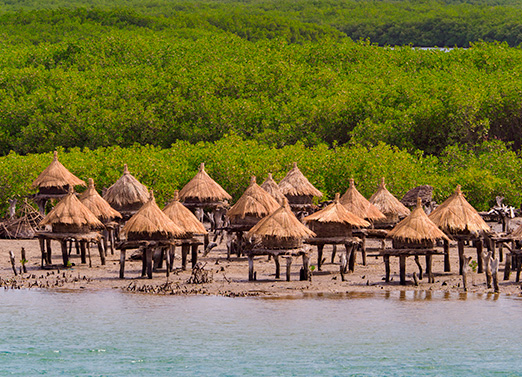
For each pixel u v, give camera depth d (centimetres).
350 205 10450
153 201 9194
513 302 7925
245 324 7194
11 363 6262
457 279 9094
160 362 6269
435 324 7144
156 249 9731
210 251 11688
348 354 6425
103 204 10738
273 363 6234
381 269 9825
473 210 9431
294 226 8731
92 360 6328
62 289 8638
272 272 9631
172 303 7962
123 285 8819
